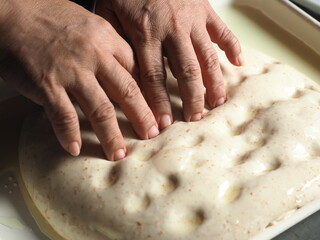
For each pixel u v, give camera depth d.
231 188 0.42
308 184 0.43
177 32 0.48
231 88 0.51
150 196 0.42
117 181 0.43
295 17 0.65
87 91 0.43
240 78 0.52
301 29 0.64
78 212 0.43
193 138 0.46
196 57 0.48
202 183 0.42
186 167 0.43
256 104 0.49
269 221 0.41
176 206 0.41
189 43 0.48
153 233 0.40
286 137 0.45
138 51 0.48
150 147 0.45
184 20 0.49
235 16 0.69
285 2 0.65
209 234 0.40
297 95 0.51
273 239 0.42
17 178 0.49
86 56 0.44
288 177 0.43
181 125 0.47
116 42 0.47
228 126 0.47
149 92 0.47
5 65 0.45
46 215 0.45
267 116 0.47
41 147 0.48
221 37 0.52
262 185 0.42
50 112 0.43
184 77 0.47
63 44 0.44
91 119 0.44
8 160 0.51
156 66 0.47
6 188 0.49
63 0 0.49
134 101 0.45
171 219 0.41
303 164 0.44
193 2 0.51
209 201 0.41
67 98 0.43
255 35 0.66
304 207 0.42
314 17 0.69
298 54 0.63
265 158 0.44
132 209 0.41
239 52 0.52
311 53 0.63
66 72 0.43
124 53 0.47
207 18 0.52
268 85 0.51
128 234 0.41
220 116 0.48
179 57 0.47
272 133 0.46
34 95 0.44
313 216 0.44
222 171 0.43
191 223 0.41
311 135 0.46
